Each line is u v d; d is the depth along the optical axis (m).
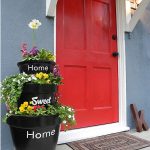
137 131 2.74
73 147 2.10
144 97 3.08
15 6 1.98
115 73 2.90
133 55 2.98
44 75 1.60
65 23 2.47
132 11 3.01
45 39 2.14
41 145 1.53
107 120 2.78
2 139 1.86
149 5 3.21
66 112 1.70
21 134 1.52
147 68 3.16
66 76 2.46
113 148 2.09
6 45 1.92
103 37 2.81
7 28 1.93
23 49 1.76
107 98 2.80
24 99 1.57
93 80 2.68
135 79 2.98
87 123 2.60
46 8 2.15
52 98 1.67
